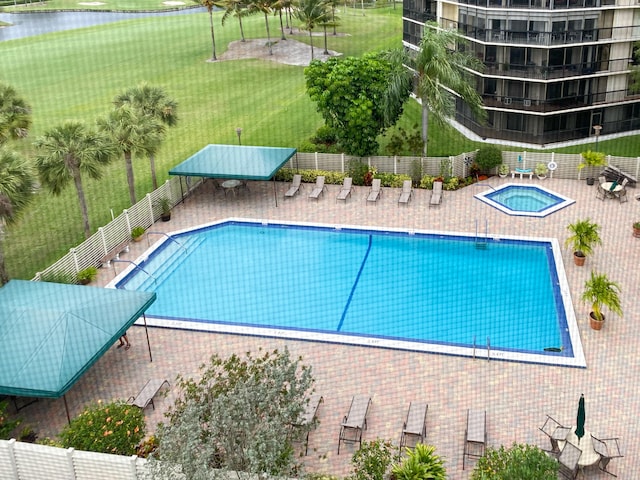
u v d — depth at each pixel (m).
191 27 89.38
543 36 38.28
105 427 16.62
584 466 16.45
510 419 18.52
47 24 97.81
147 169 40.22
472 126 43.88
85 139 28.16
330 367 21.20
